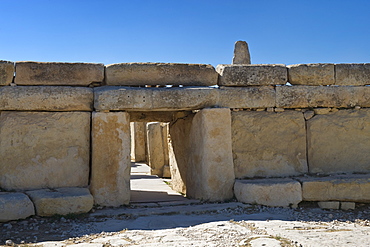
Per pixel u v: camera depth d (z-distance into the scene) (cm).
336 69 722
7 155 612
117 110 647
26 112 627
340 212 618
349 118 723
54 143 630
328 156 714
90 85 664
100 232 490
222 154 664
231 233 479
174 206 630
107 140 631
